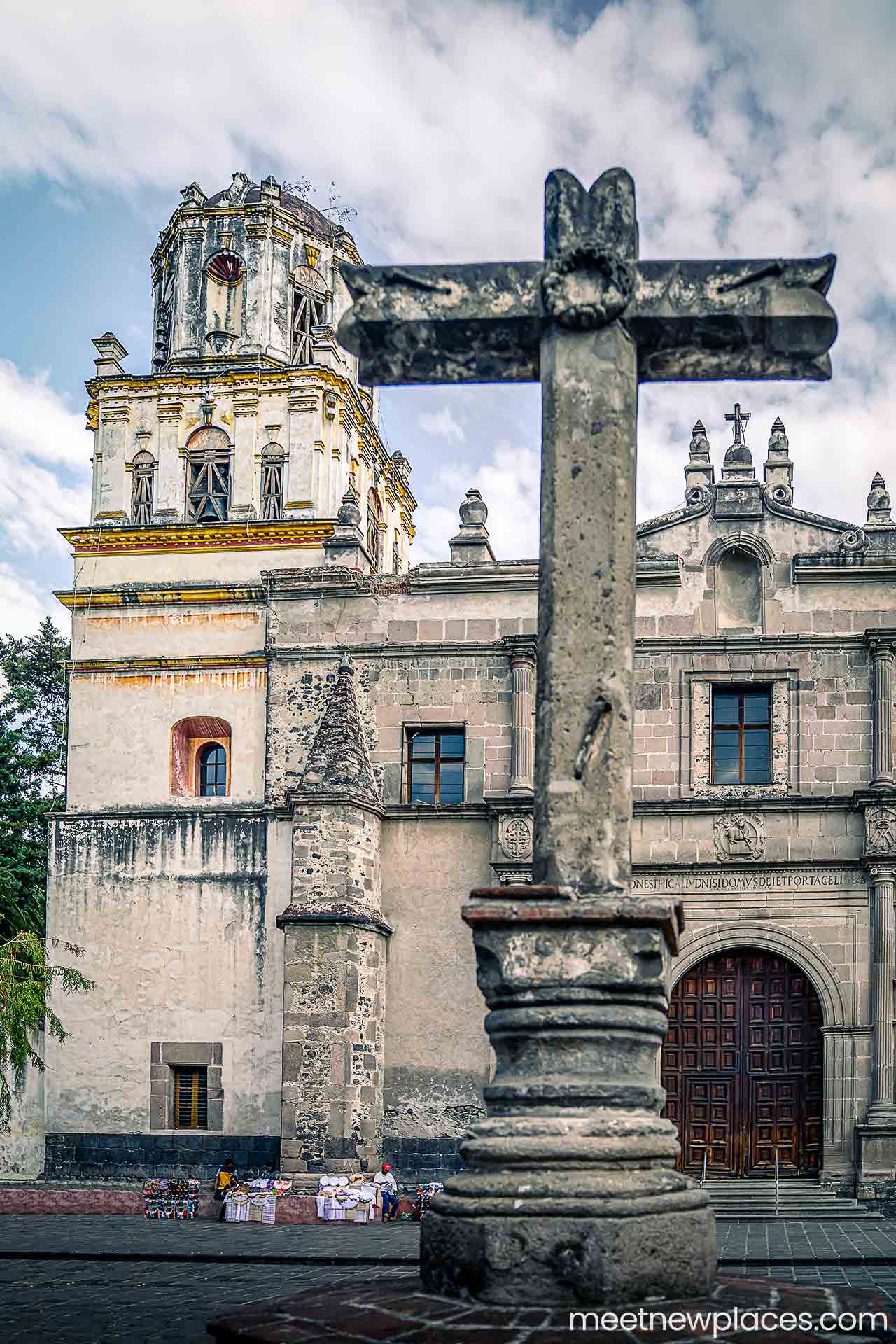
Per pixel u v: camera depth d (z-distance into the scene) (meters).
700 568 35.09
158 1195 32.97
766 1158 32.62
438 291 10.12
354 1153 31.92
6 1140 35.62
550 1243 8.04
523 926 8.83
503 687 35.53
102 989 35.88
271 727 36.31
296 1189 31.39
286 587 36.66
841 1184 31.59
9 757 49.72
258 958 35.44
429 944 34.44
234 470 39.19
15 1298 16.98
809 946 32.97
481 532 36.53
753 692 34.78
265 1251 23.97
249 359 39.91
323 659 36.31
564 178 9.99
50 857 36.75
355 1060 32.41
